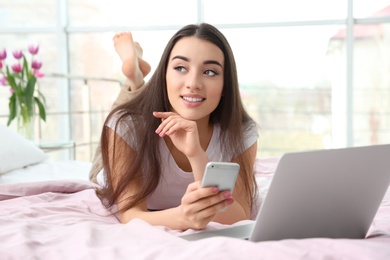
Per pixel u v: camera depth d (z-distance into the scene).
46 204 1.55
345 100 4.77
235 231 1.13
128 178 1.38
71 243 1.05
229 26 4.58
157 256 0.91
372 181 1.01
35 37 4.94
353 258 0.83
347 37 4.43
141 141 1.38
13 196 1.73
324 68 4.76
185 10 4.74
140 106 1.42
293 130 4.96
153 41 4.77
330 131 4.89
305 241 0.90
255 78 4.85
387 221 1.27
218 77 1.33
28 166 2.45
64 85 4.83
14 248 1.00
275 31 4.73
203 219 1.14
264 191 1.77
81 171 2.44
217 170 1.06
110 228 1.20
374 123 4.73
